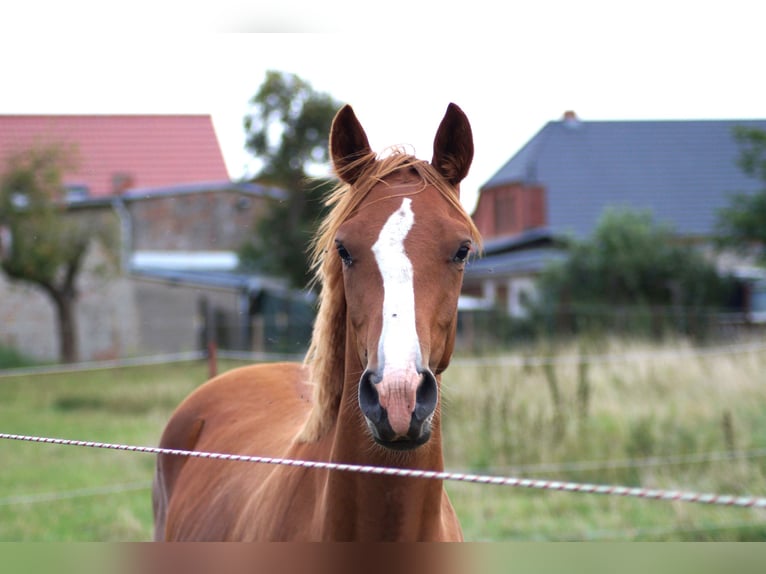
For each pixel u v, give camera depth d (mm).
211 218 25219
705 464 6984
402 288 2338
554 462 7391
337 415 2768
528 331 16328
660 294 19203
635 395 8789
